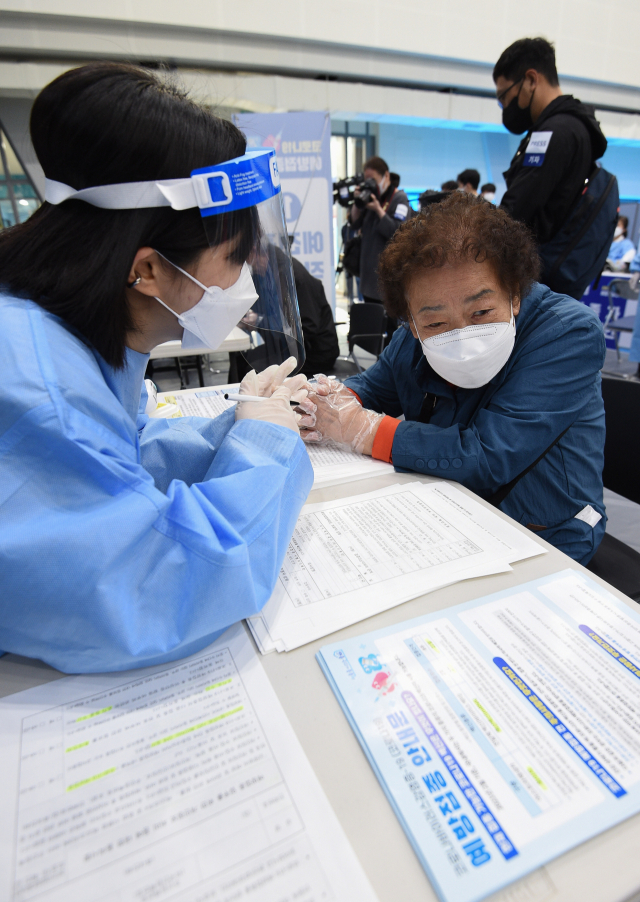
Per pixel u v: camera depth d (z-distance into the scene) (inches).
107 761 14.9
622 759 14.4
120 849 12.7
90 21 149.3
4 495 15.7
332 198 141.8
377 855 12.5
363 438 35.3
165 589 17.4
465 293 29.5
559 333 32.7
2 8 140.3
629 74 231.3
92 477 16.6
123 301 19.4
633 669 17.4
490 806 13.3
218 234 19.9
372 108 196.9
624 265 219.5
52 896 11.8
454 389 37.5
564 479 33.8
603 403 39.2
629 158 314.2
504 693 16.5
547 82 71.1
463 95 211.9
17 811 13.7
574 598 20.7
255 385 28.9
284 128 132.3
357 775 14.4
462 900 11.3
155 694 17.2
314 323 91.9
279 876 12.0
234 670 18.1
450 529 26.2
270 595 19.9
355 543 25.2
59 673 18.4
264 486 20.3
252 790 13.9
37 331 17.4
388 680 17.1
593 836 12.6
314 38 171.6
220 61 167.2
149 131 17.1
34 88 155.7
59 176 17.8
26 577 15.3
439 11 184.5
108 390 19.4
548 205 69.7
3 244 19.0
